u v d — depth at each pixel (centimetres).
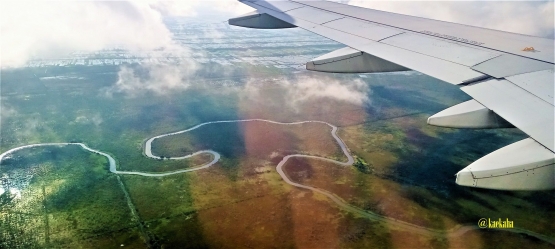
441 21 1275
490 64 822
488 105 639
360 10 1491
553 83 689
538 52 884
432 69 840
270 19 1534
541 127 545
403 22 1266
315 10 1509
